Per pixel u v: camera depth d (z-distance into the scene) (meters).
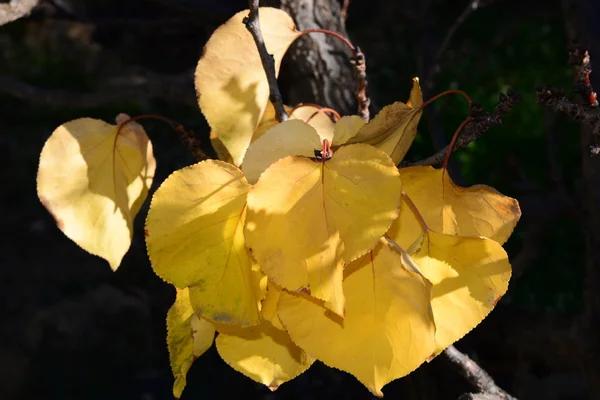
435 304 0.79
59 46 4.17
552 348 1.42
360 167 0.75
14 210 3.59
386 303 0.76
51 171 0.87
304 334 0.76
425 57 1.73
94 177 0.88
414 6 1.76
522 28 3.14
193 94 1.49
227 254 0.77
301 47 1.22
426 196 0.81
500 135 2.30
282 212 0.74
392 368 0.76
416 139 2.24
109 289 3.05
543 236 1.72
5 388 2.69
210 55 0.86
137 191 0.89
